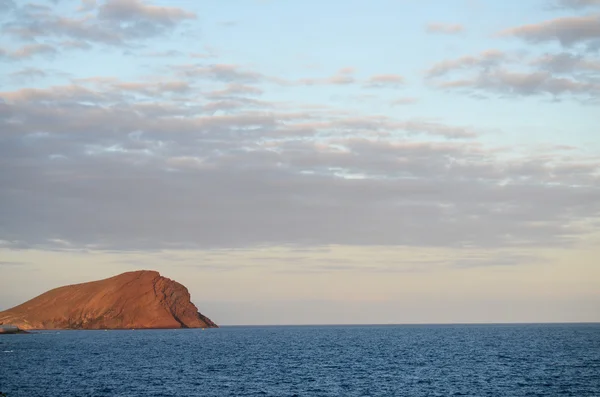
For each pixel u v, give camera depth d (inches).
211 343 7815.0
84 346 7003.0
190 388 2960.1
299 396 2706.7
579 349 5689.0
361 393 2790.4
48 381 3257.9
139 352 5767.7
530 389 2866.6
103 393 2797.7
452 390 2856.8
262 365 4202.8
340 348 6397.6
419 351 5664.4
